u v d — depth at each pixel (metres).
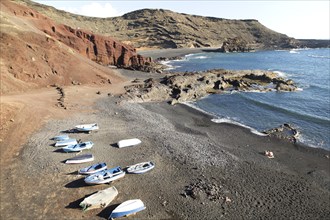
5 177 32.03
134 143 40.47
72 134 43.53
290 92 74.12
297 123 52.16
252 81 84.81
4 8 85.62
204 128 49.56
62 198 29.00
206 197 29.66
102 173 31.83
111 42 107.19
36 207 27.61
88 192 30.02
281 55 192.00
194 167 35.31
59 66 72.69
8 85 58.19
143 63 114.56
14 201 28.31
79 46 97.12
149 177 32.91
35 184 31.05
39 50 71.50
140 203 27.62
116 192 29.19
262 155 39.53
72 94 62.84
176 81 75.50
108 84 75.81
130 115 53.25
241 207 28.52
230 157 38.25
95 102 59.34
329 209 28.66
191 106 62.53
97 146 40.03
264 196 30.34
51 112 50.91
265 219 27.06
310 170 35.97
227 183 32.34
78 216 26.59
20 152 37.25
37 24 90.00
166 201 28.97
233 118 55.09
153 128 47.50
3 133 40.41
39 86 64.62
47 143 40.03
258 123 52.38
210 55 186.12
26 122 45.28
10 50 65.06
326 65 132.50
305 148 41.97
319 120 53.03
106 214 26.95
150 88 69.31
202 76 82.75
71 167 34.47
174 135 44.84
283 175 34.53
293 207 28.81
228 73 91.88
